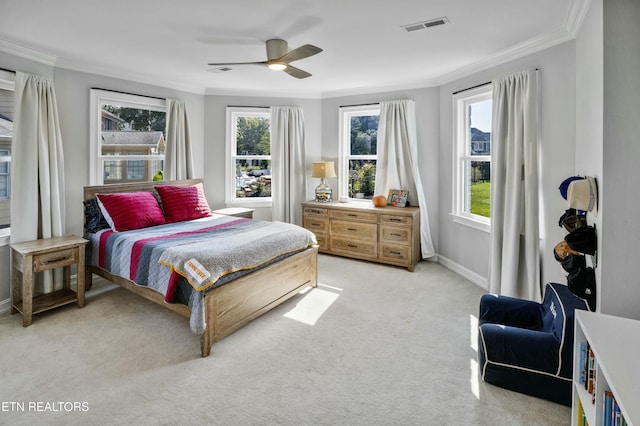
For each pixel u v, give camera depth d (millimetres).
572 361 1907
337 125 5371
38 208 3297
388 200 4883
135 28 2809
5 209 3266
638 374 1275
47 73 3471
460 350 2531
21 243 3115
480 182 4051
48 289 3354
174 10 2496
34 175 3215
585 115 2398
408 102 4691
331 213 4973
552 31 2846
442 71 4137
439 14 2561
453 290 3738
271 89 5152
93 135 3879
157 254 2754
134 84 4277
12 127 3178
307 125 5457
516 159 3170
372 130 5227
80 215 3820
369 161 5262
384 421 1837
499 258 3418
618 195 1938
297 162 5383
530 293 3111
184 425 1800
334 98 5363
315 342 2641
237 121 5402
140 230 3477
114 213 3459
